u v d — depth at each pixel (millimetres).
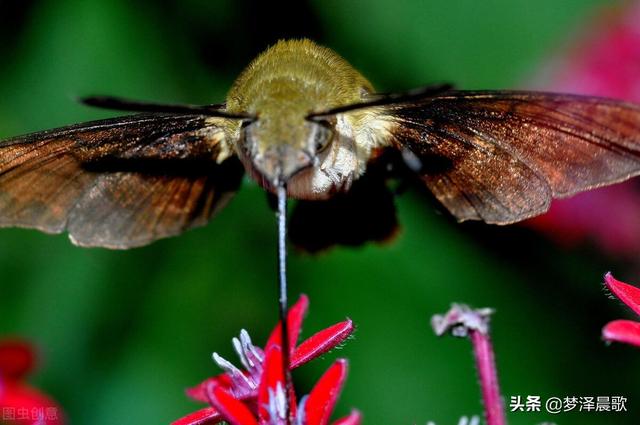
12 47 263
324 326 259
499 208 206
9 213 206
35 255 256
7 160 204
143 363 255
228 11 267
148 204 211
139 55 265
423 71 266
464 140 204
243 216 264
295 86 200
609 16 260
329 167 201
